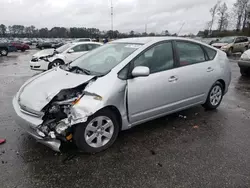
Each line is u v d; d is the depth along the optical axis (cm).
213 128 382
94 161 281
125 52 346
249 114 451
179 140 338
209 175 256
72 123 268
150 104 337
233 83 755
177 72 366
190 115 440
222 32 3784
